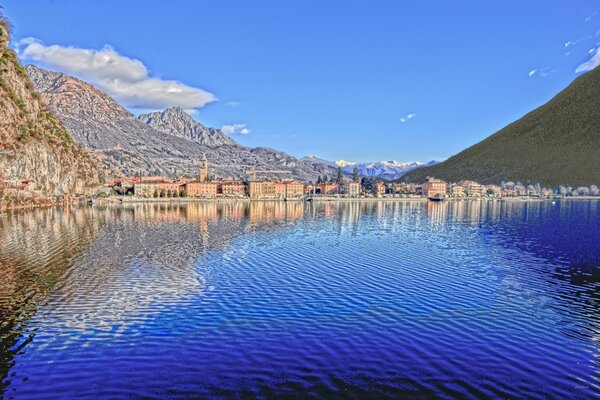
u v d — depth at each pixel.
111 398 22.98
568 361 27.80
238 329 32.59
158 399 22.88
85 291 43.03
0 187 141.88
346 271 53.50
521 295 42.78
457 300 40.66
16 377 25.23
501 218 151.25
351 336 31.34
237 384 24.42
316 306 38.34
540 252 71.31
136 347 29.25
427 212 185.38
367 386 24.31
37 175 176.38
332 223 125.88
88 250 68.56
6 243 75.44
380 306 38.50
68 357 27.80
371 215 163.00
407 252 70.12
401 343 30.20
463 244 81.25
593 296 42.75
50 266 55.28
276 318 35.06
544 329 33.25
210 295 41.75
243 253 67.44
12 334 31.58
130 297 40.97
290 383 24.56
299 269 54.59
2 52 162.38
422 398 23.22
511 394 23.72
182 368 26.28
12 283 46.09
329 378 25.20
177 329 32.53
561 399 23.31
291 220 134.75
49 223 112.00
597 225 122.69
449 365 26.98
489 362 27.45
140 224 114.69
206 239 84.88
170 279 48.41
